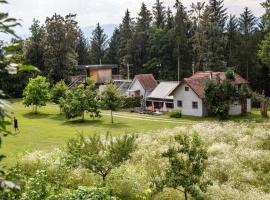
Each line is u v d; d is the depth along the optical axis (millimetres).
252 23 107688
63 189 15578
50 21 92875
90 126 50938
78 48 117000
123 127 49688
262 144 32969
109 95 54406
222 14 107312
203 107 59906
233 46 94000
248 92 58938
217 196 19703
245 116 58594
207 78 63812
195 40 92750
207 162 26094
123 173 22062
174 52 91125
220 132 37156
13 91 84375
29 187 11852
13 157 23453
